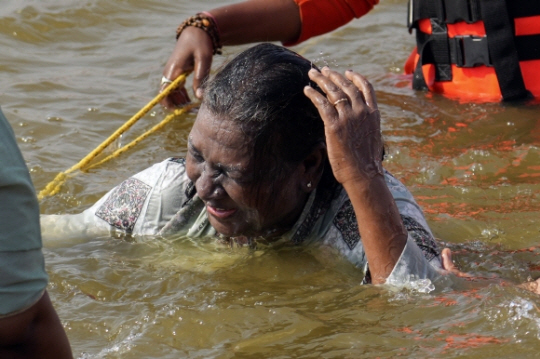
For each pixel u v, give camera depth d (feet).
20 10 20.24
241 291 9.46
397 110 16.46
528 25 16.07
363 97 9.20
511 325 8.57
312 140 9.26
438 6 16.79
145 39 20.03
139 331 8.62
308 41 20.38
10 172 5.77
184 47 15.76
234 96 8.84
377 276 9.21
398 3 23.24
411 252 9.21
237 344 8.38
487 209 12.37
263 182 9.11
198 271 9.98
